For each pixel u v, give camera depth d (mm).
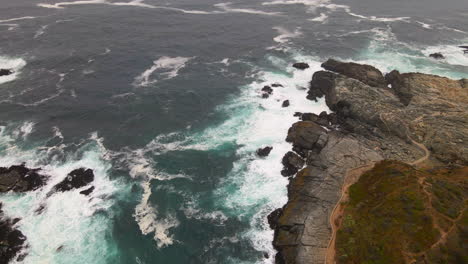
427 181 59344
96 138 81812
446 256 48094
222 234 61656
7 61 111000
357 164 69625
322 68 111688
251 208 66250
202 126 86812
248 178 72562
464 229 50375
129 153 78062
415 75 95062
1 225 61062
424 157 71312
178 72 109625
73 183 69375
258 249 59312
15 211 63719
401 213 54719
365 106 83812
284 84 104000
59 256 57125
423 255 48656
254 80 106250
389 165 66062
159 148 79938
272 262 57531
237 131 85312
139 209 65562
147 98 96312
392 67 113312
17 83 100500
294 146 79062
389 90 94250
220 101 96062
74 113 89562
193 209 66062
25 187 68062
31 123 85438
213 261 57562
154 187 70188
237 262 57406
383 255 50438
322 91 97750
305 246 55500
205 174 73500
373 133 79375
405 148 74000
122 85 101750
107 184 70188
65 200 66250
